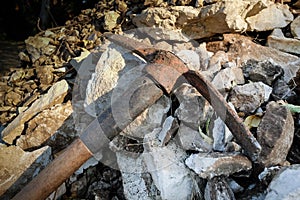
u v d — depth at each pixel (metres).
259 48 0.68
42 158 0.61
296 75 0.65
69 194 0.62
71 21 0.90
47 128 0.63
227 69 0.61
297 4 0.76
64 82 0.69
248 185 0.52
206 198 0.50
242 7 0.67
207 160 0.49
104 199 0.59
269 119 0.54
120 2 0.80
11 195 0.61
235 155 0.51
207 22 0.69
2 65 1.18
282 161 0.54
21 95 0.76
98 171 0.63
